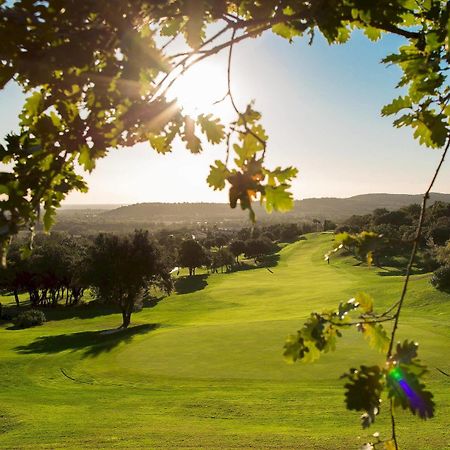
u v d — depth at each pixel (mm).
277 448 13875
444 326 31703
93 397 21766
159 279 53969
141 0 1509
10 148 1670
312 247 121750
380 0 1767
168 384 22859
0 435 16531
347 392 1217
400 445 13234
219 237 143125
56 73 1560
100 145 1657
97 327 50938
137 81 1582
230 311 54938
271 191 1538
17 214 1623
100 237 50125
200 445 14445
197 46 1669
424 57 2006
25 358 31547
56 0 1404
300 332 1654
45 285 72562
